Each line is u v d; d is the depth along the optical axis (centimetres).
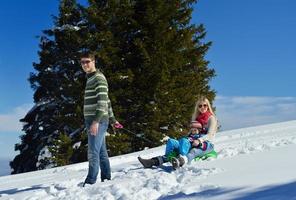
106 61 2200
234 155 659
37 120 2636
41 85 2584
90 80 599
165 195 428
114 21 2361
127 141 2238
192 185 448
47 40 2533
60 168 1035
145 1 2355
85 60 598
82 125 2220
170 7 2350
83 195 501
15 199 558
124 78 2225
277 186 379
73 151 2250
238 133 1279
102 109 589
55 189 588
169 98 2231
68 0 2420
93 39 2273
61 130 2453
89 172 587
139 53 2288
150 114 2208
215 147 855
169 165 661
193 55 2430
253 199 352
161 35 2280
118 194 470
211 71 2531
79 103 2219
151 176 564
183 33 2372
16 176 1031
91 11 2297
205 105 700
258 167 497
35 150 2638
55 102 2550
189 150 658
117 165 864
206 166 563
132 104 2272
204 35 2522
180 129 2306
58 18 2448
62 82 2398
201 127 698
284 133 1032
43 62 2531
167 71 2206
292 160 521
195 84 2378
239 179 434
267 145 718
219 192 394
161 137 2202
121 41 2331
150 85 2200
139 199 433
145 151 1155
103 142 607
